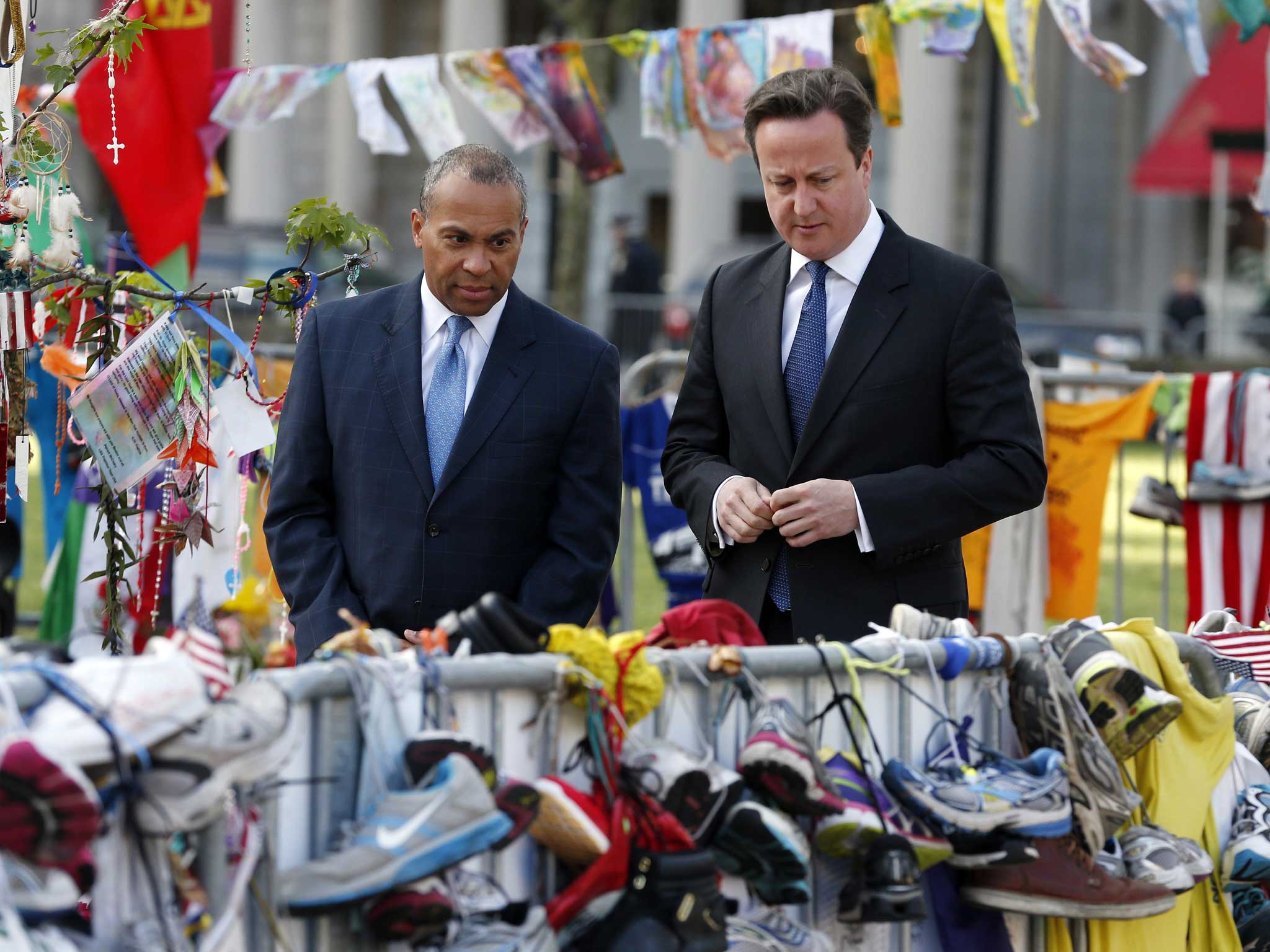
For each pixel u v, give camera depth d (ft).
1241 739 21.08
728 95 33.37
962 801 16.94
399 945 14.62
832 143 20.63
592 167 35.19
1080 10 29.91
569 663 15.47
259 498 34.68
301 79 35.53
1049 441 38.73
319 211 24.49
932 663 17.98
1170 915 19.84
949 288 21.45
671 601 42.27
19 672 12.62
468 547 21.02
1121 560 39.50
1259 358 119.24
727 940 15.47
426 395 21.54
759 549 22.03
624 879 15.14
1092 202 155.43
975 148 145.69
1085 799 17.94
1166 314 126.62
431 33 144.97
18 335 23.45
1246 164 138.72
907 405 21.35
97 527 25.40
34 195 23.53
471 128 117.29
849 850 16.85
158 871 13.26
